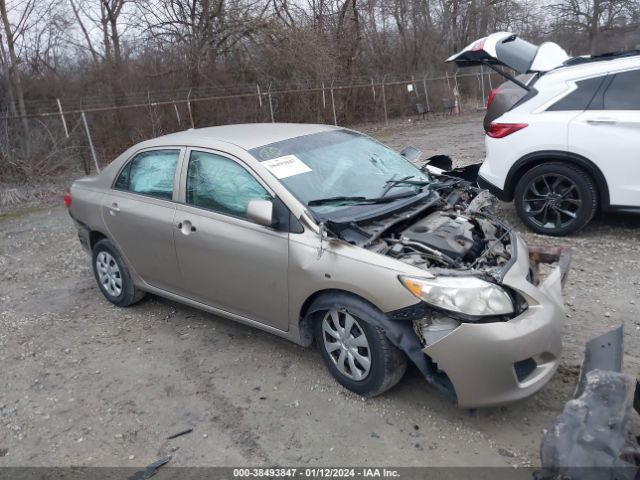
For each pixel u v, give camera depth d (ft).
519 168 20.45
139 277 16.10
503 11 106.42
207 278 13.76
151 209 14.83
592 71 19.24
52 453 10.89
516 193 20.85
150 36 62.49
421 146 47.93
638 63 18.57
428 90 84.48
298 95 67.46
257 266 12.44
